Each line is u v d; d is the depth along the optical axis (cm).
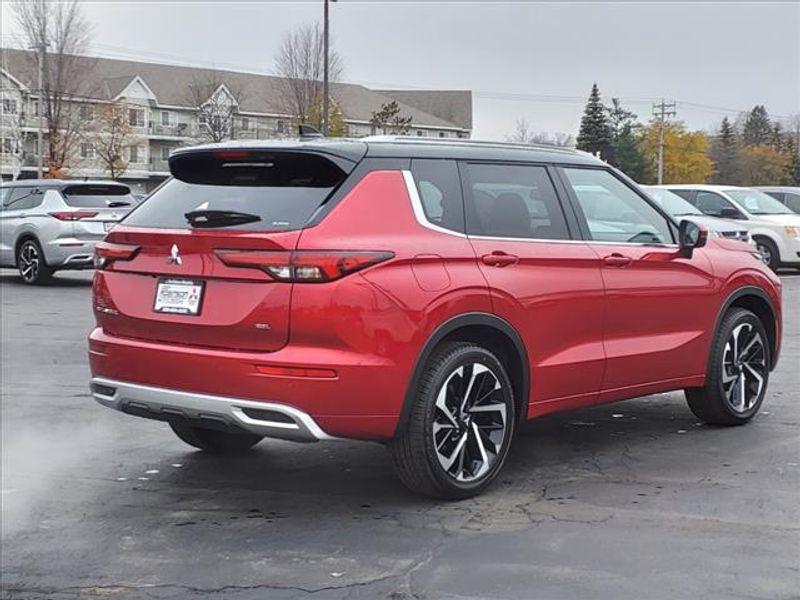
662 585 398
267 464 585
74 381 848
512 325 517
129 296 502
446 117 10162
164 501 517
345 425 459
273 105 6381
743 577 405
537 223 549
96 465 585
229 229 471
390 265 468
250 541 457
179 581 414
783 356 960
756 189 2058
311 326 449
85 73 5444
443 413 489
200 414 472
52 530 475
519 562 425
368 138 516
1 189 1745
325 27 3866
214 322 465
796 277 1903
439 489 496
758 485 533
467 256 501
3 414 721
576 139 9212
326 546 448
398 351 465
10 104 6406
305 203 475
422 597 391
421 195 499
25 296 1512
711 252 654
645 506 498
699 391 654
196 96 7269
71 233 1638
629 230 605
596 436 646
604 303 568
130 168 7744
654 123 9200
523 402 534
